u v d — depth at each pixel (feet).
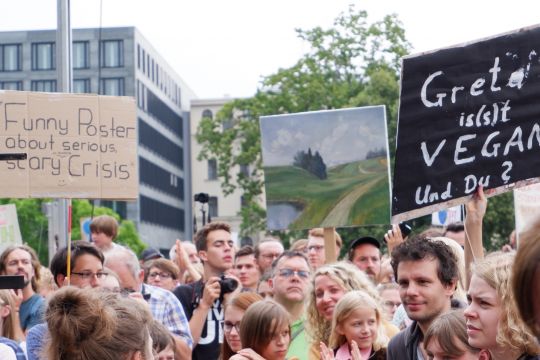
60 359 12.13
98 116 24.26
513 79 19.02
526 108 19.04
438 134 18.95
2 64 263.70
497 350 13.96
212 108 316.19
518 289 7.49
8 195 23.44
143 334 12.44
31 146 23.70
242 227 164.04
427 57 18.97
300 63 148.15
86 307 12.23
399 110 19.03
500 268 13.83
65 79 35.19
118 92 258.16
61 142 23.90
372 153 25.86
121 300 12.69
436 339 16.21
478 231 18.83
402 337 18.04
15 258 26.63
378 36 144.05
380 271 31.37
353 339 20.17
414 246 17.61
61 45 35.14
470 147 18.97
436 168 18.95
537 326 7.47
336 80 146.82
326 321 21.89
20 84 263.29
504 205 118.42
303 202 26.23
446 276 17.42
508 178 18.97
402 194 18.98
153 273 33.06
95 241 33.22
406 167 18.99
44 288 29.07
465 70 18.99
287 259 24.04
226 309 23.06
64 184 23.86
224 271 28.14
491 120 18.99
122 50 260.01
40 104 23.82
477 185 18.92
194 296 27.48
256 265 33.45
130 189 24.40
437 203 18.89
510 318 13.08
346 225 25.90
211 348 26.43
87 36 259.19
